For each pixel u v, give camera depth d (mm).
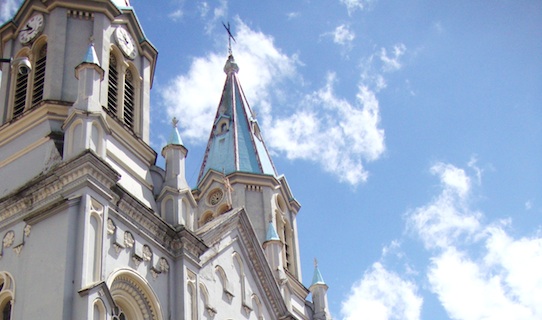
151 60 42812
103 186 31328
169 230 35000
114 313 30969
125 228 32500
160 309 32656
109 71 39125
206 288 36781
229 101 57812
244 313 39281
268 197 51344
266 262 42281
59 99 36156
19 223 31609
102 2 39844
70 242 29031
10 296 30094
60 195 30781
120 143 36688
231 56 61781
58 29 38500
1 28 40562
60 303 27609
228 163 52656
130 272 31750
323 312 48906
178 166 38094
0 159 35625
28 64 35000
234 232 40812
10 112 38062
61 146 33938
